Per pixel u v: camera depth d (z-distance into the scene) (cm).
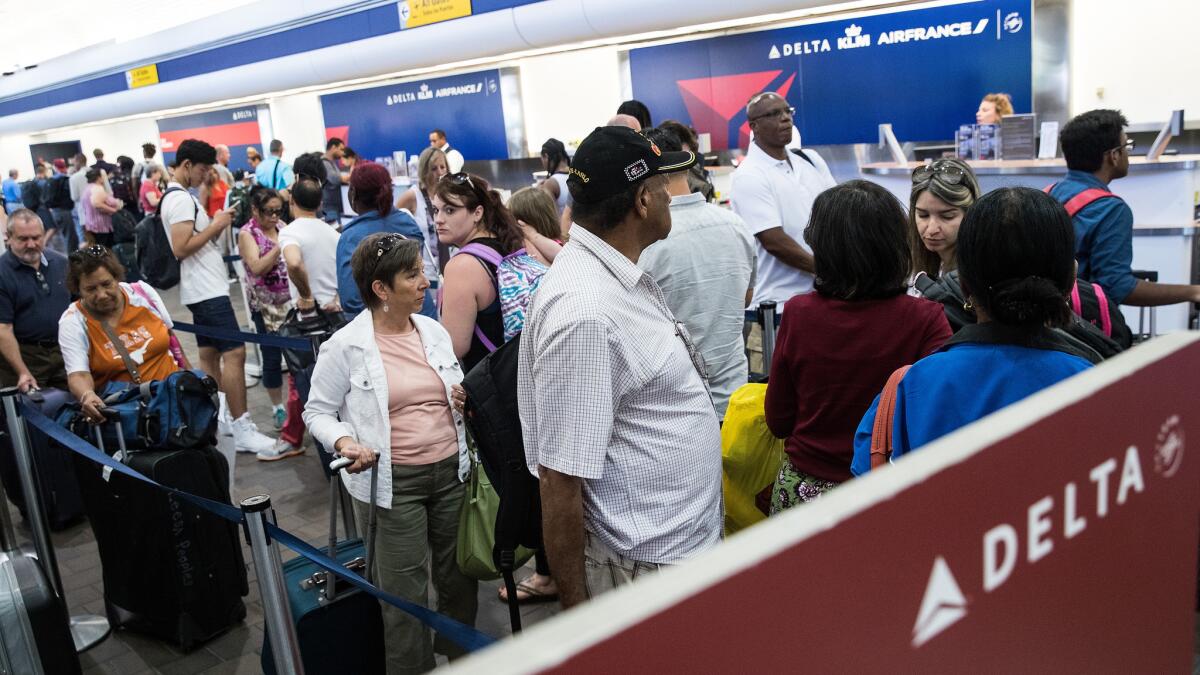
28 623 305
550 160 659
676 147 306
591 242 185
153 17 1814
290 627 240
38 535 364
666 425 188
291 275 491
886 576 48
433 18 1087
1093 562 63
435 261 767
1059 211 147
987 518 54
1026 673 58
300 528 459
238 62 1450
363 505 290
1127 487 65
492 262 321
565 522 182
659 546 188
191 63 1564
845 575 46
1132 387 65
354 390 286
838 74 864
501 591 371
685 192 286
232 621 372
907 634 50
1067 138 302
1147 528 68
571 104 1260
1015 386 146
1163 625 72
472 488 283
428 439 289
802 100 898
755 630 43
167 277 589
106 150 2416
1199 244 540
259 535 232
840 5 768
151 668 349
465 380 216
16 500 485
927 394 155
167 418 345
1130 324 557
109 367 390
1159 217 549
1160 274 550
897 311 198
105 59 1816
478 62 1152
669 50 1010
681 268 279
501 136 1274
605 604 39
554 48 1000
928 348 196
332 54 1252
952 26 783
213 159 589
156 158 2183
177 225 553
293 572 297
